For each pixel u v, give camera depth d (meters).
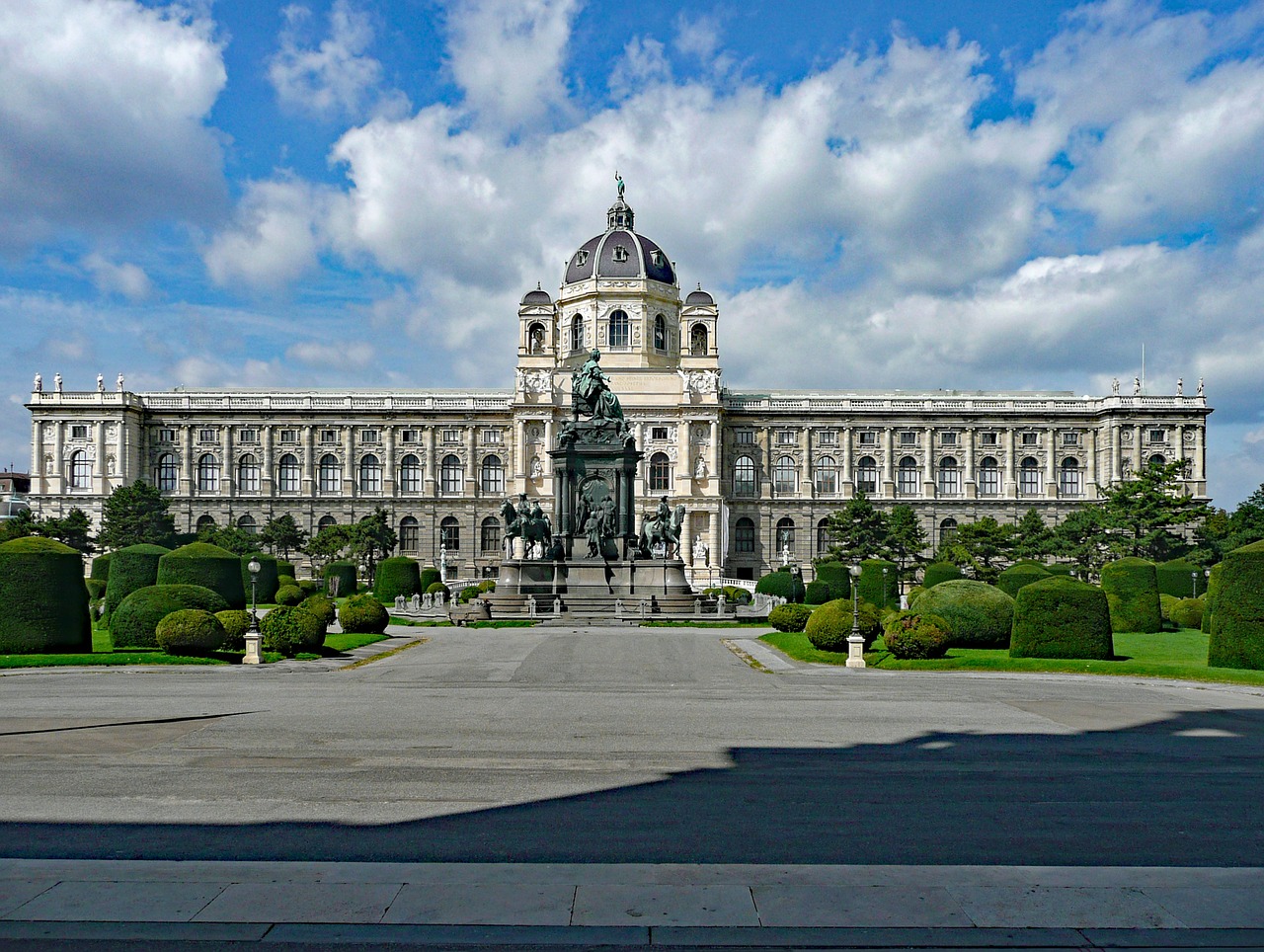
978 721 27.97
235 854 15.28
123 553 63.84
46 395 132.75
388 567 87.50
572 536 68.81
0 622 42.47
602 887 13.93
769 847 15.92
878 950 12.19
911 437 140.62
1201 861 15.45
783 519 138.88
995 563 120.25
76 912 12.88
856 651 41.44
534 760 22.16
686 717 28.20
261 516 137.88
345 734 25.11
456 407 138.75
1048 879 14.41
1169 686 36.81
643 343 137.50
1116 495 112.88
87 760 21.78
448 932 12.49
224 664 40.81
